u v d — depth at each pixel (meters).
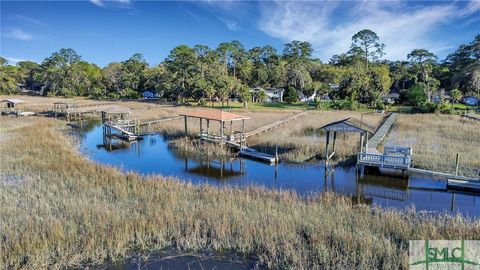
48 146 21.70
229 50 86.06
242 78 84.50
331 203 12.35
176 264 8.25
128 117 36.16
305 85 72.00
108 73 84.19
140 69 89.31
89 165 17.14
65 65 97.12
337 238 8.91
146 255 8.62
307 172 18.55
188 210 11.01
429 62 79.00
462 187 15.03
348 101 52.06
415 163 18.30
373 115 43.06
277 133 28.91
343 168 19.03
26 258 8.23
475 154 19.77
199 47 76.75
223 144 24.30
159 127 33.59
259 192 13.42
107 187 13.62
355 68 69.50
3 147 21.09
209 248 8.97
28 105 54.81
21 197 12.24
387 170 17.86
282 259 8.30
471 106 54.16
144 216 10.41
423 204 13.56
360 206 12.16
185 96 63.03
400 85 71.88
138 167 20.06
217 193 12.90
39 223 9.74
